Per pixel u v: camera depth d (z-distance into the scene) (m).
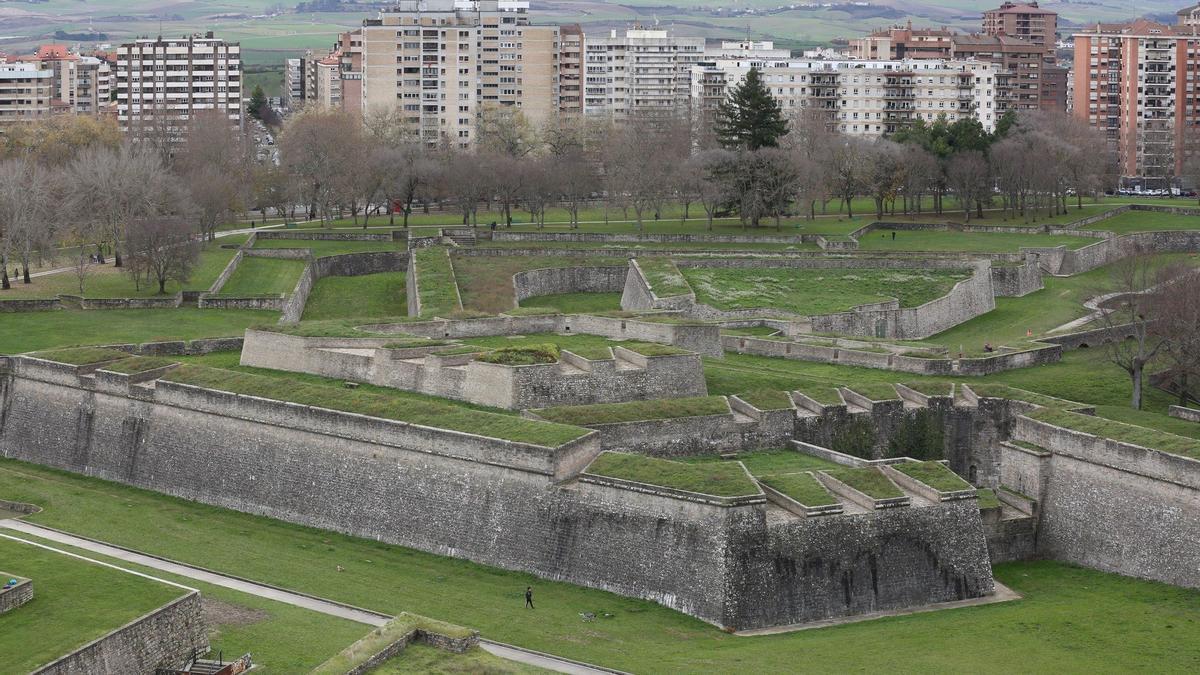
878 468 195.88
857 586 182.88
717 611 175.12
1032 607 183.38
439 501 196.75
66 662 138.38
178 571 183.00
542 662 159.75
